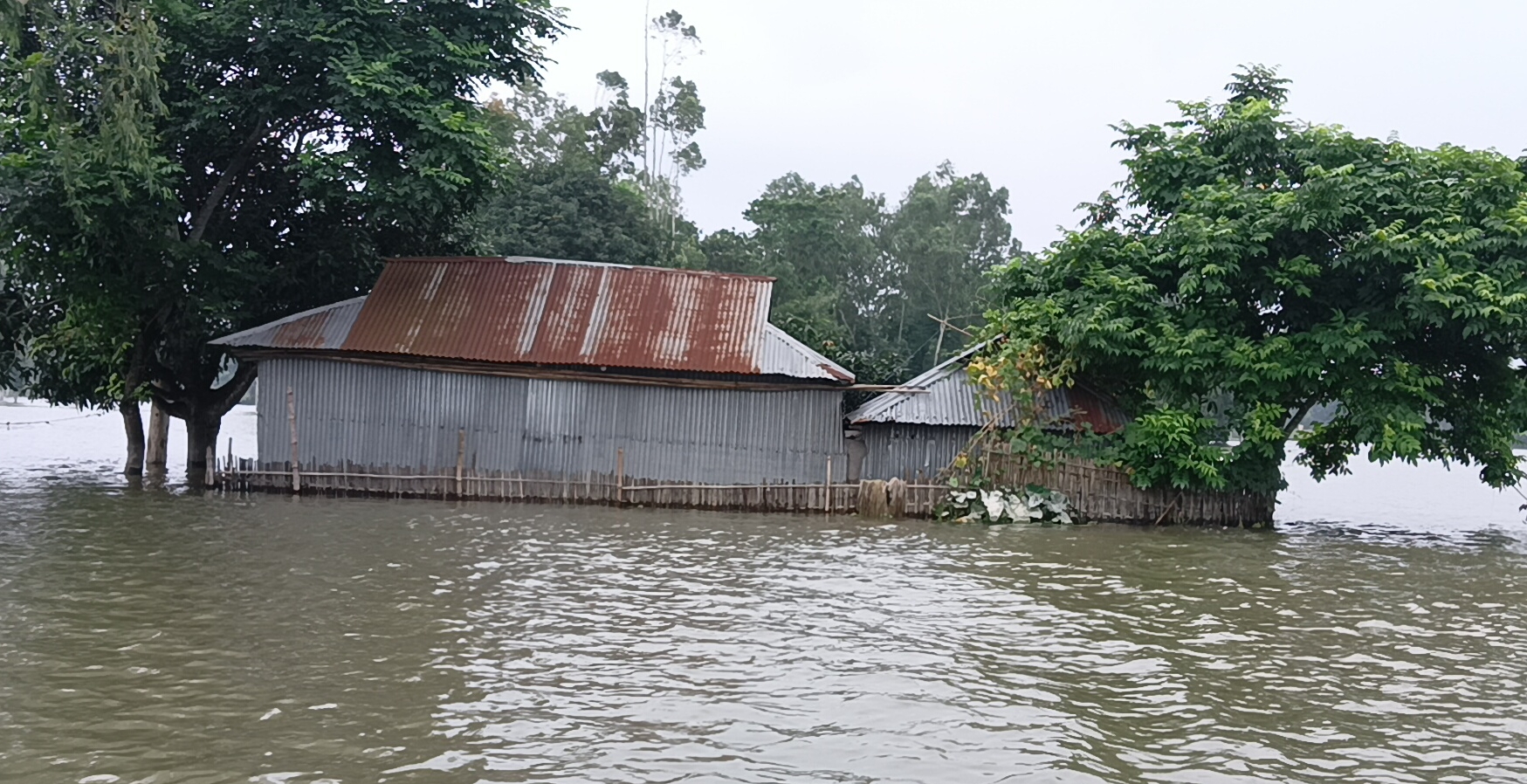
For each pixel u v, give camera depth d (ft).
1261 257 73.36
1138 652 38.50
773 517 73.41
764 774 26.09
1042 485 75.05
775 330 79.82
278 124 81.35
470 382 77.77
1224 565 57.88
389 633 38.22
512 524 65.51
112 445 139.54
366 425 77.66
